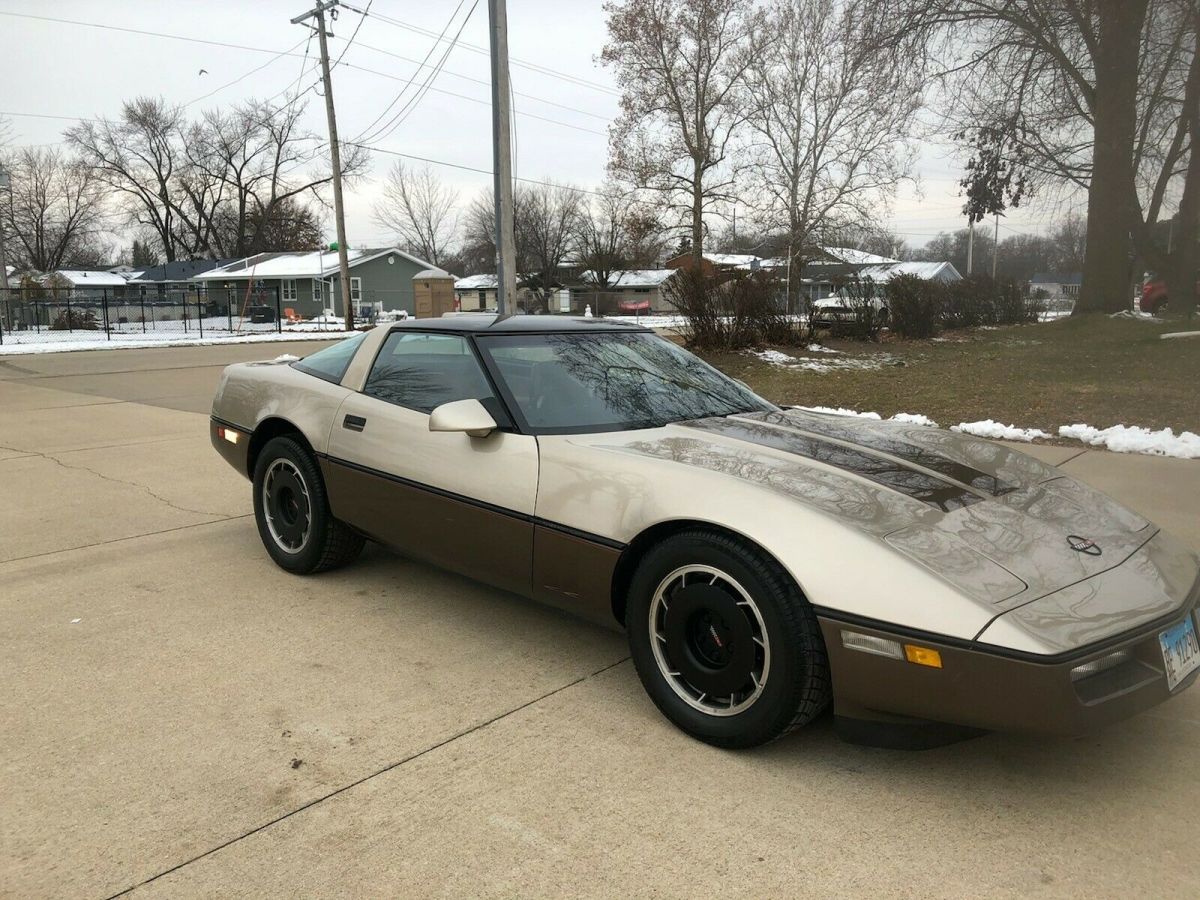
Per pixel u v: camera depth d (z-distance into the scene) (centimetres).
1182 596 249
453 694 304
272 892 201
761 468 279
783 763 260
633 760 261
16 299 3559
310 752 264
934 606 222
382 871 209
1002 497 280
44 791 242
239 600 397
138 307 5172
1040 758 265
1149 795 244
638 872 209
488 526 321
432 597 403
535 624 371
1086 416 862
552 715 289
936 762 262
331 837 222
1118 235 2073
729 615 256
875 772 255
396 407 372
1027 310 2605
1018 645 212
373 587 416
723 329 1644
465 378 353
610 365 374
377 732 277
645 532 276
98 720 283
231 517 545
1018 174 2369
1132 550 264
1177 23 1736
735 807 237
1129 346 1477
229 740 271
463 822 229
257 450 452
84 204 7369
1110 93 1952
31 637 352
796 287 3534
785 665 242
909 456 308
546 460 307
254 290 5128
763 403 393
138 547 479
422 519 349
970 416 894
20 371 1655
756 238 4397
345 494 388
